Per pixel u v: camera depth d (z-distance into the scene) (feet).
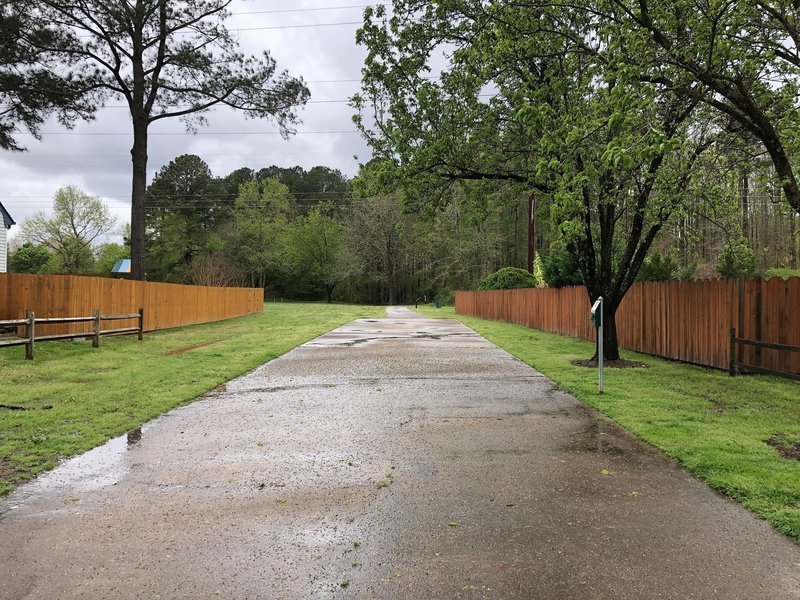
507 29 31.27
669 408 24.58
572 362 39.73
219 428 22.08
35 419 22.67
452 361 41.63
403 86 38.73
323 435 20.97
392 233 214.90
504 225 202.39
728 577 10.65
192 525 13.09
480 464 17.43
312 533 12.64
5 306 47.62
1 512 13.85
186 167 234.17
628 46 22.76
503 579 10.61
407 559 11.40
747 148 31.63
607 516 13.44
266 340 57.21
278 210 248.32
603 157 19.57
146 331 65.41
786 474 15.81
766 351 32.50
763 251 80.89
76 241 208.54
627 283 38.63
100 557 11.53
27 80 66.64
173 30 77.61
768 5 23.93
